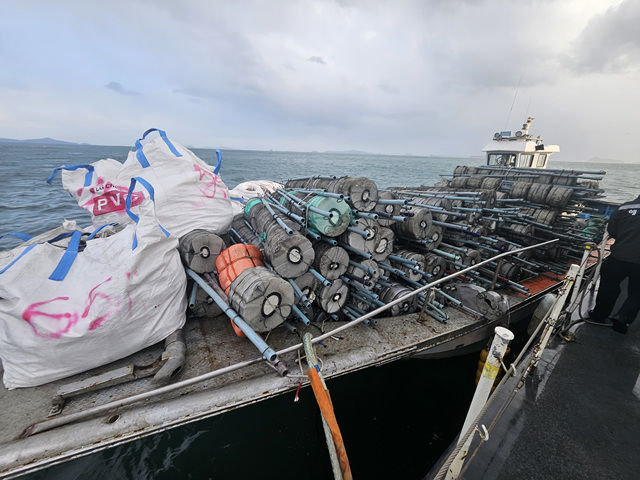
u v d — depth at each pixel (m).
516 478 2.19
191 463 3.36
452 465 1.95
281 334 3.58
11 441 2.18
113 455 3.40
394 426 3.96
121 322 2.74
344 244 4.15
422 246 5.19
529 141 10.95
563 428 2.60
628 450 2.41
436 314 4.19
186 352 3.16
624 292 5.15
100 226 4.34
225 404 2.59
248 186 7.92
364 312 4.26
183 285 3.39
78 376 2.79
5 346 2.52
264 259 3.90
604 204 8.88
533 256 6.76
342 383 4.48
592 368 3.34
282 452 3.53
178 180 4.29
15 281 2.48
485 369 1.70
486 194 6.48
